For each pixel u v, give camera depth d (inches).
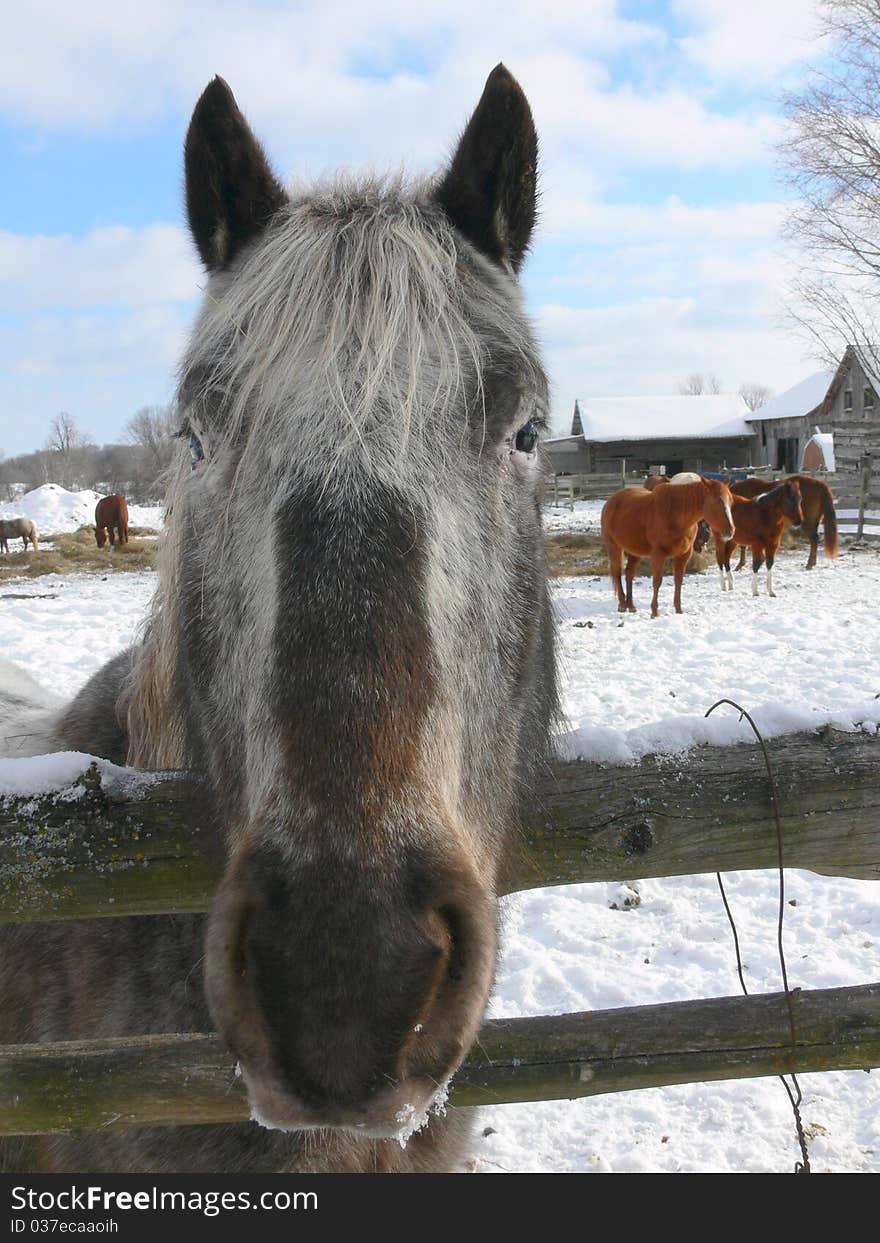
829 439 1337.4
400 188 78.3
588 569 679.1
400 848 48.5
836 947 169.0
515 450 72.8
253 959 47.2
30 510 1268.5
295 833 48.6
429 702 52.9
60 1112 66.3
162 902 69.7
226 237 76.0
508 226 79.5
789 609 477.1
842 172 765.3
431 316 63.9
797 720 74.8
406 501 57.0
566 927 181.6
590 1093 71.7
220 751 66.4
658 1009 73.1
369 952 46.3
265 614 56.2
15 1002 85.4
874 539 807.1
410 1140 80.0
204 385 66.1
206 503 67.9
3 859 66.9
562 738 77.4
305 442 58.2
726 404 1914.4
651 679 331.3
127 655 102.9
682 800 71.7
